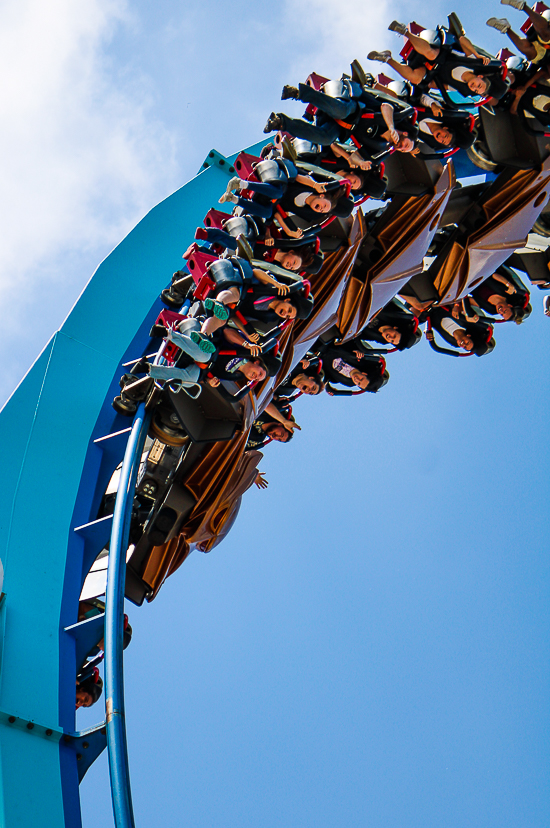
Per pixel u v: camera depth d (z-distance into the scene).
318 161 14.65
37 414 16.23
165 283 19.44
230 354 13.68
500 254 18.33
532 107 16.48
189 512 16.11
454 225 18.86
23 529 14.39
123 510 13.34
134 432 14.63
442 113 15.48
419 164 16.17
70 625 13.46
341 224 15.76
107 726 10.99
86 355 17.55
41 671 12.47
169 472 15.98
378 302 17.83
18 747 11.30
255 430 19.23
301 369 19.17
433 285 18.88
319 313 16.33
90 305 18.39
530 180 17.42
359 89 14.25
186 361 13.73
